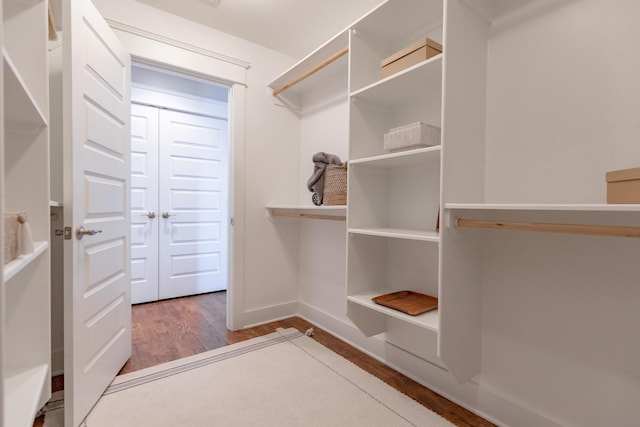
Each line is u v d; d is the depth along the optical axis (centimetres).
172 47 223
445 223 133
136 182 324
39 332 104
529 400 139
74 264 139
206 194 367
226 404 159
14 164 103
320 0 205
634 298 112
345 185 212
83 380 145
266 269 273
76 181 141
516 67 142
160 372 188
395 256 198
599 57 120
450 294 137
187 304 324
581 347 125
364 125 187
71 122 138
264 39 256
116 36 192
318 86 267
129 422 145
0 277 52
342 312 244
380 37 189
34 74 103
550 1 132
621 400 115
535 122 136
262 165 269
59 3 141
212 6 214
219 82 251
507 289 146
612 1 117
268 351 218
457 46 136
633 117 112
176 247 347
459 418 152
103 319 166
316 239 271
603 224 119
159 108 336
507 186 144
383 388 176
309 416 151
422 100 181
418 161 174
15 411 79
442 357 134
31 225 104
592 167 121
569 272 128
